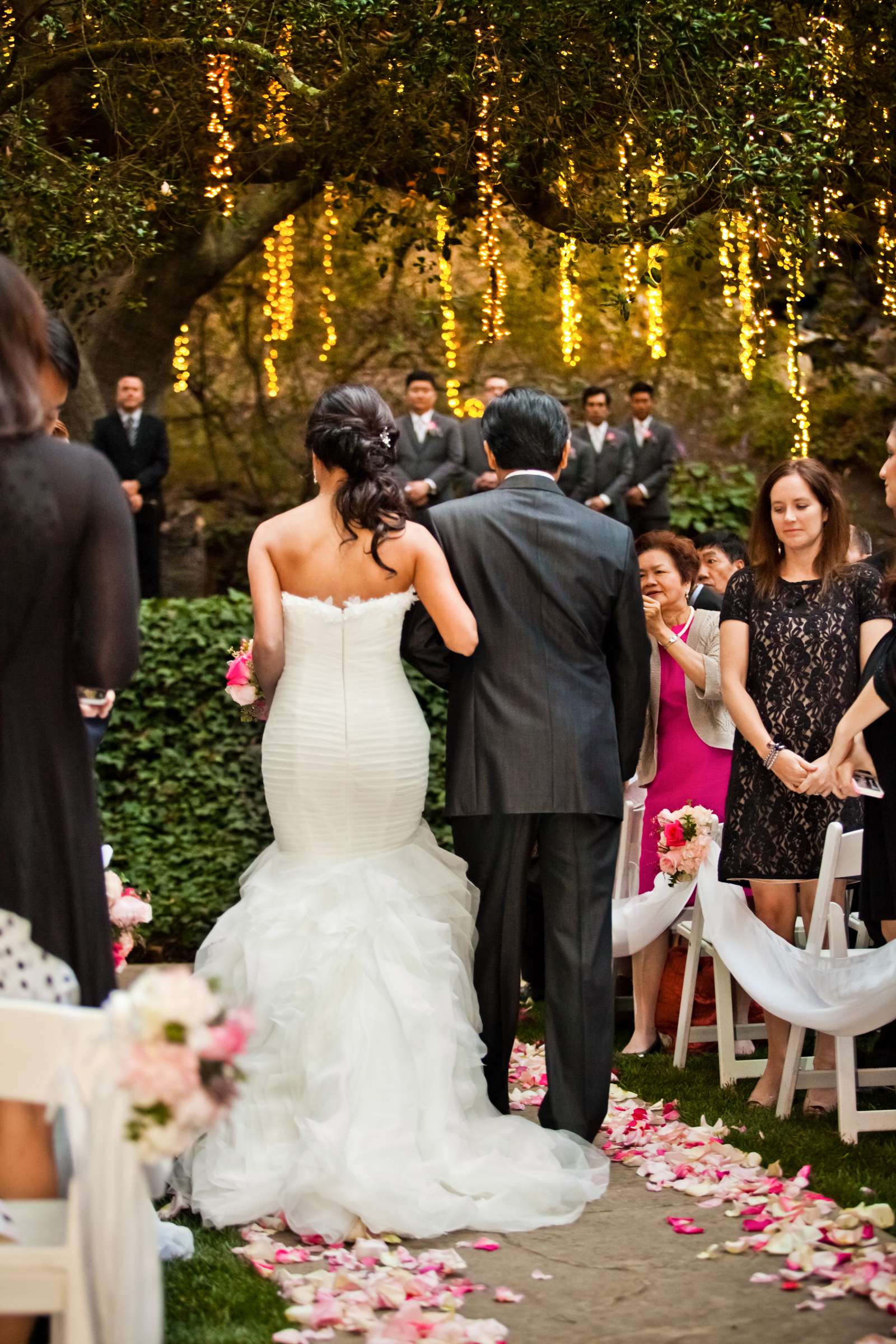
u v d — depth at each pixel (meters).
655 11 5.43
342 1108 3.32
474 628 3.70
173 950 7.08
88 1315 2.02
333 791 3.68
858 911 4.75
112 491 2.40
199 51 5.89
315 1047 3.41
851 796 3.91
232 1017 1.95
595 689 3.81
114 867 7.07
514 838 3.75
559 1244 3.19
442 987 3.56
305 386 13.29
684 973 5.07
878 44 6.41
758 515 4.33
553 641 3.79
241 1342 2.63
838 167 6.15
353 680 3.71
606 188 6.27
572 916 3.72
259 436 13.29
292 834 3.73
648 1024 5.16
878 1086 4.04
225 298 12.64
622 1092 4.48
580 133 5.91
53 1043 2.03
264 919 3.61
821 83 5.91
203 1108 1.90
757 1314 2.76
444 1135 3.40
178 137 6.71
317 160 6.84
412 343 13.20
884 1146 3.78
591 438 10.79
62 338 2.88
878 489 13.11
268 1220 3.30
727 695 4.23
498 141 5.93
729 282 6.90
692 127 5.43
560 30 5.48
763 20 5.49
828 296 12.55
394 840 3.75
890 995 3.55
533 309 13.30
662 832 4.46
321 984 3.44
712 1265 3.03
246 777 7.17
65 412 9.84
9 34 5.88
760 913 4.29
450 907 3.74
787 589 4.25
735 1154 3.71
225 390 13.34
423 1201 3.24
